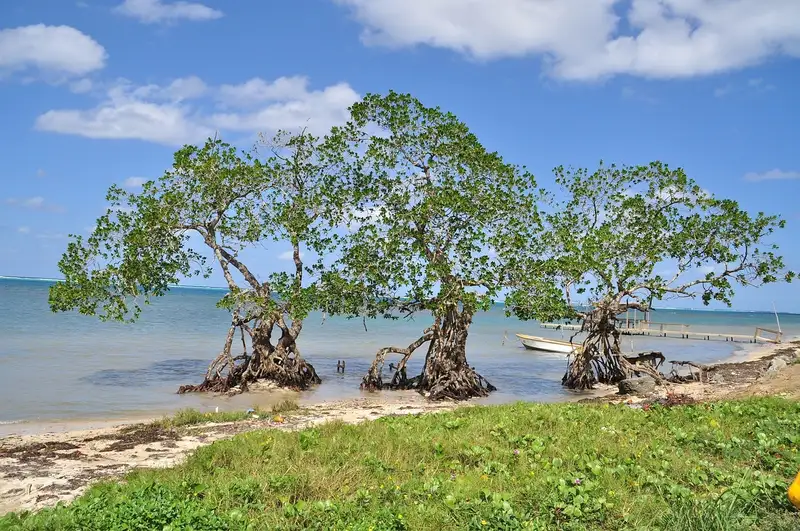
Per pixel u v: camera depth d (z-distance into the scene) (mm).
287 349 29781
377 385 29453
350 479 10477
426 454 12195
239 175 27844
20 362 31203
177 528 7715
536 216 28031
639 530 7930
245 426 17797
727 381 30672
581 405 18828
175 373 30891
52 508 9781
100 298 26688
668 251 31406
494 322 97938
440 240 27703
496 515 8234
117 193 27609
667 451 12023
